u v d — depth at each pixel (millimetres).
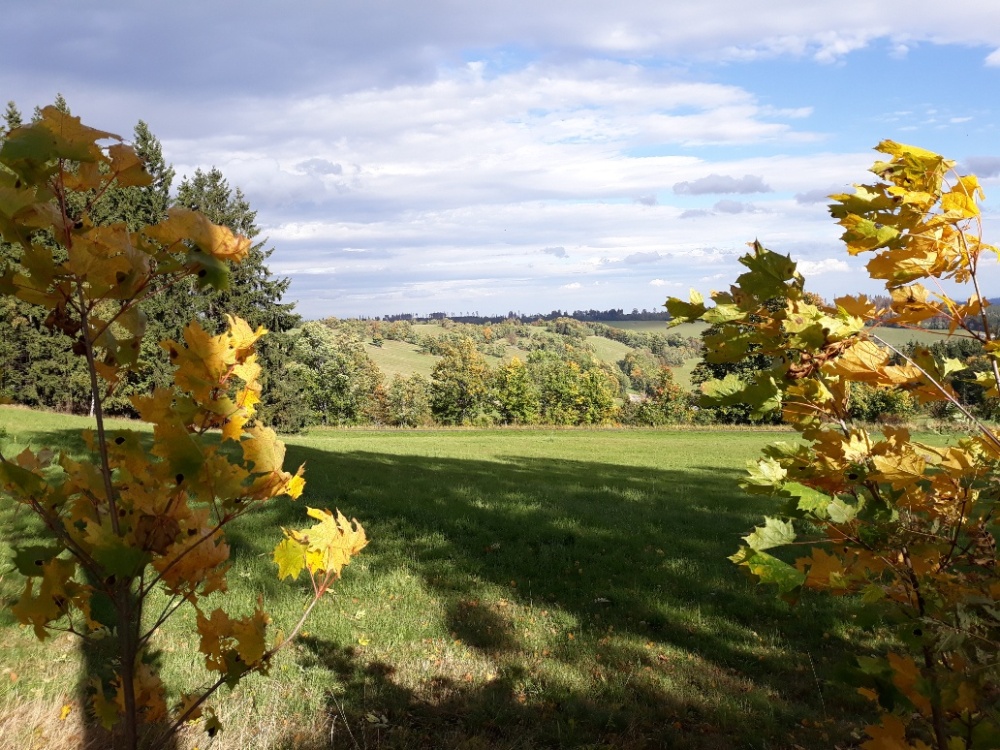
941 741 1490
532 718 4562
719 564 8039
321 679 4965
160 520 1736
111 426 18438
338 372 69562
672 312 1706
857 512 1565
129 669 1765
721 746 4277
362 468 15555
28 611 1729
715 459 26016
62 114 1456
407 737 4262
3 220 1449
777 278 1600
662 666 5461
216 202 44719
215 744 3896
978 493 1577
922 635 1439
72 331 1601
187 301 40438
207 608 6016
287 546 2020
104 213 34656
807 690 5125
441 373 71688
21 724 3916
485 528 9352
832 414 1646
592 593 7055
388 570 7441
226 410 1728
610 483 16297
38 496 1717
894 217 1530
